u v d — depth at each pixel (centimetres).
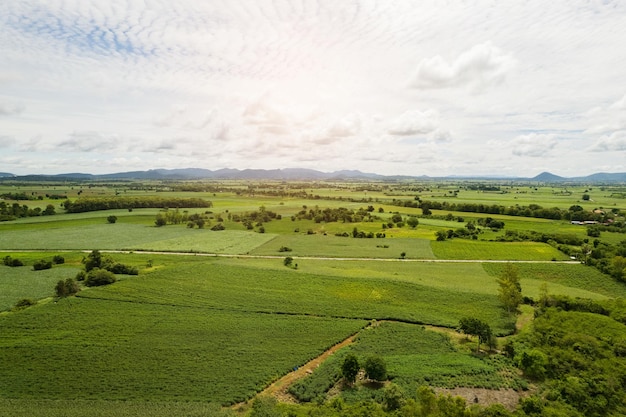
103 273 9475
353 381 5709
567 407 5000
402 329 7425
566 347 6381
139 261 12075
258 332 7188
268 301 8588
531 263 11531
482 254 12925
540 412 4888
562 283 10244
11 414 4766
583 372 5697
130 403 5084
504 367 6072
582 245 13225
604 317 7425
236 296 8831
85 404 5044
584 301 8138
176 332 7081
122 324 7331
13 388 5359
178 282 9606
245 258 12912
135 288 9138
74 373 5756
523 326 7588
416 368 5978
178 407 5009
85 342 6625
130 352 6369
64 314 7681
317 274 10306
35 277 10131
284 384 5722
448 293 8988
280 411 4884
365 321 7794
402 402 5003
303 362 6262
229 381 5672
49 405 5006
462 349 6731
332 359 6312
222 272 10425
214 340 6850
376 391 5453
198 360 6203
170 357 6259
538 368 5744
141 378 5678
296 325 7500
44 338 6731
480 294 8894
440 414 4350
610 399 5122
